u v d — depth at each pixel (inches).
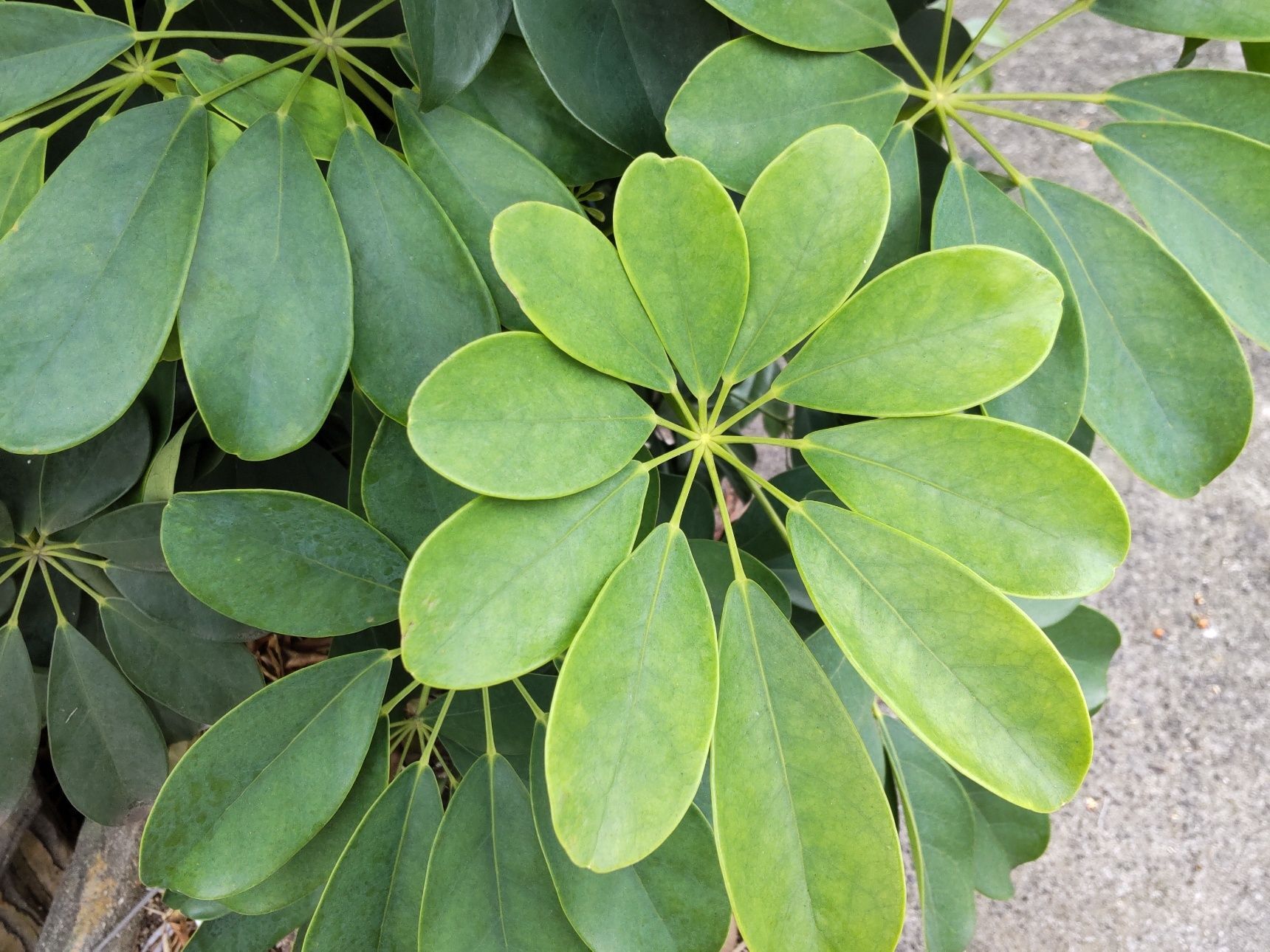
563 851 12.9
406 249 11.9
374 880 13.1
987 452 10.8
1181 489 12.0
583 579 10.6
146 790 17.2
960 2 46.3
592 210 18.4
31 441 10.6
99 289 10.9
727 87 11.9
